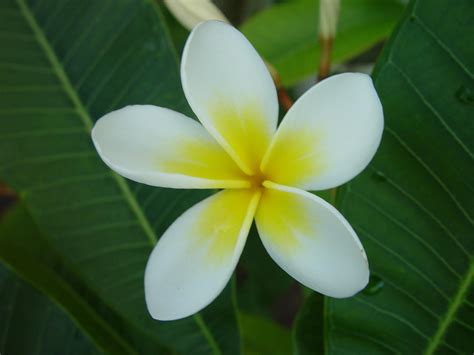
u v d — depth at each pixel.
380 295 0.30
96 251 0.33
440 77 0.28
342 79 0.25
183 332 0.33
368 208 0.29
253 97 0.26
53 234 0.33
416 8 0.28
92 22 0.32
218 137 0.26
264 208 0.27
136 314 0.33
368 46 0.38
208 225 0.27
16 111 0.32
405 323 0.30
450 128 0.28
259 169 0.27
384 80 0.28
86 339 0.31
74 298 0.34
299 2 0.39
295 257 0.26
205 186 0.26
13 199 0.56
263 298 0.45
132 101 0.32
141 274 0.33
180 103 0.32
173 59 0.32
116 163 0.26
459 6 0.27
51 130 0.33
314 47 0.39
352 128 0.25
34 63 0.33
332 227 0.25
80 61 0.33
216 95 0.26
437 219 0.29
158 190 0.33
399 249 0.29
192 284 0.26
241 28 0.39
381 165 0.29
